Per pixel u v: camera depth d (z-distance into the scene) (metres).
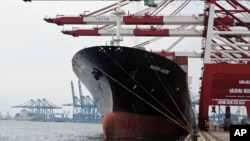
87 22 37.88
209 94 30.47
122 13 29.11
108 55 24.73
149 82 26.22
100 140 37.31
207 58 32.53
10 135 59.84
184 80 29.11
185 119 33.41
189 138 21.70
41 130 83.81
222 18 37.34
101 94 29.50
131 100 26.84
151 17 37.28
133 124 27.50
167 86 27.41
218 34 33.44
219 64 30.08
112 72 25.56
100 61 25.38
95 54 25.22
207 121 32.28
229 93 34.38
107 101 28.58
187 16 36.97
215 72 30.03
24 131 77.69
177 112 30.41
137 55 24.47
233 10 37.78
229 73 29.89
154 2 35.72
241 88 33.53
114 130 27.14
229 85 33.56
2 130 82.31
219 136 23.45
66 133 66.19
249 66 29.66
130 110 27.30
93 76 27.39
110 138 27.42
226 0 37.47
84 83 32.97
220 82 33.16
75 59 29.02
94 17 37.59
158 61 25.22
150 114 28.11
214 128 38.28
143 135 28.14
